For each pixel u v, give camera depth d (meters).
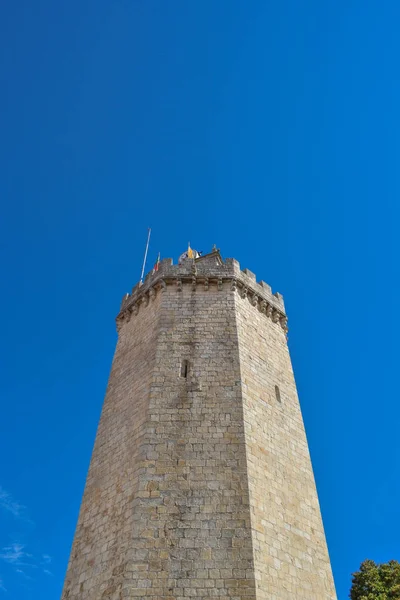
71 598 21.28
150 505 20.67
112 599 19.14
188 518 20.28
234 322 27.78
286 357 30.78
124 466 23.28
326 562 23.36
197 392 24.52
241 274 31.27
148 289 31.12
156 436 22.88
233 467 21.81
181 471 21.66
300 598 20.62
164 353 26.27
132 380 27.14
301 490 24.73
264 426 24.91
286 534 21.97
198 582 18.67
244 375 25.72
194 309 28.47
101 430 27.00
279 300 33.53
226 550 19.45
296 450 26.22
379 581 34.19
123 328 32.25
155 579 18.75
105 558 20.89
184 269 30.78
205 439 22.73
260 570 19.39
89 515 23.59
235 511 20.48
